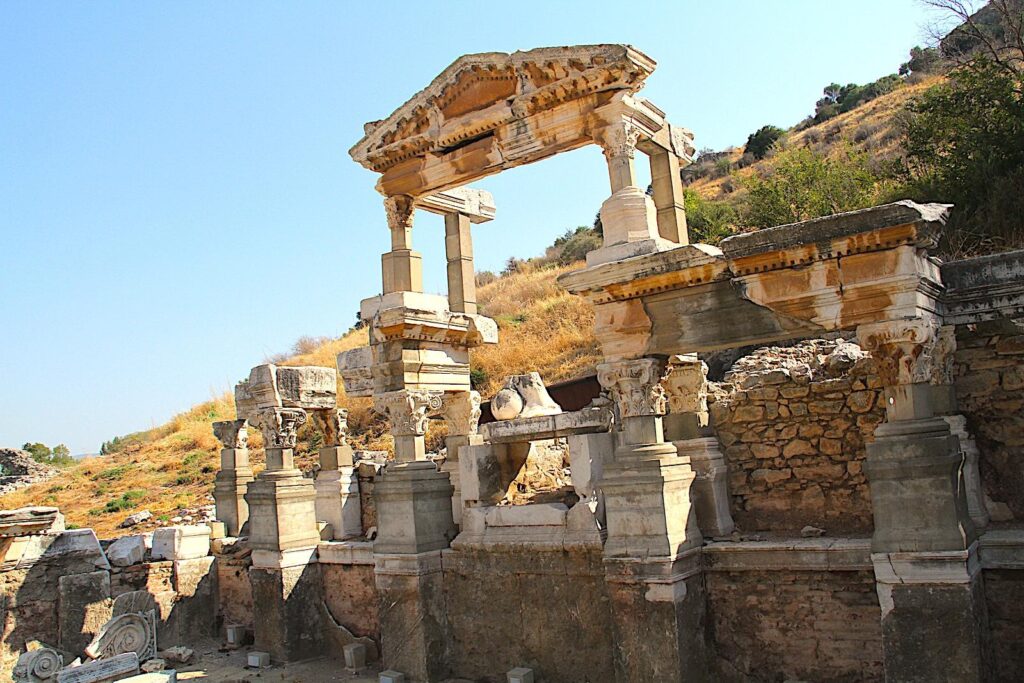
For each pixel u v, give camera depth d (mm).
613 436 10859
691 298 9094
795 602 9141
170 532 15227
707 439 10508
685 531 9414
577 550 10211
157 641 14562
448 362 12719
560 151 10875
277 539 13359
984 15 30625
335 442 15328
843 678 8820
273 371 13969
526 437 11820
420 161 12008
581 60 10156
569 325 27156
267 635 13414
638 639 9141
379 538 11859
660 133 11219
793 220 25047
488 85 11312
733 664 9469
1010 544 7898
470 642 11266
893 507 7652
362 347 13828
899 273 7656
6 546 13227
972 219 17094
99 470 27078
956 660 7277
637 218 9695
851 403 9898
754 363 13602
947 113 20328
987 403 9148
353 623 13320
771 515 10344
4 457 29859
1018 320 8969
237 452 16766
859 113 46344
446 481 12008
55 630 13617
